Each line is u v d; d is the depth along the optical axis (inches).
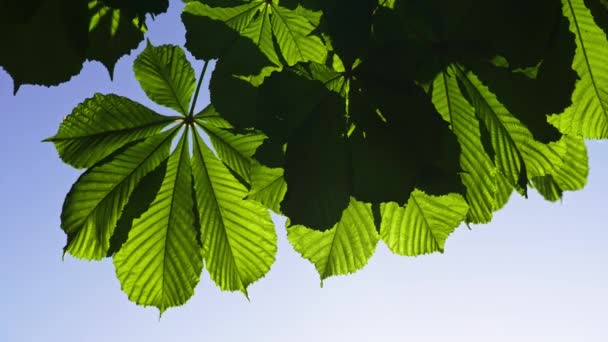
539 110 39.2
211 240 44.6
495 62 39.1
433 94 40.5
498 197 41.8
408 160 38.9
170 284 44.4
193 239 44.6
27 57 38.8
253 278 44.5
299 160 38.9
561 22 38.6
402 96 38.9
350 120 39.0
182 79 44.6
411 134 38.9
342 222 42.4
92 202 43.4
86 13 39.1
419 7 38.6
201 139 45.0
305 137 38.9
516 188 40.9
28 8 38.3
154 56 44.3
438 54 39.0
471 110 40.3
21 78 38.8
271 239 44.5
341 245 42.5
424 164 39.3
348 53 38.8
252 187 40.6
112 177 43.8
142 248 44.4
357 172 38.9
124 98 44.2
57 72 39.1
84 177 43.4
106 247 43.4
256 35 43.0
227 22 43.0
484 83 39.3
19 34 38.6
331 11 38.9
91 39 40.6
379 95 39.0
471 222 41.6
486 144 40.3
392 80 38.9
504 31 38.4
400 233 42.1
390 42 38.8
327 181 38.8
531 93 39.1
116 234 43.4
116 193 43.8
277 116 39.1
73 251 43.1
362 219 42.4
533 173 40.4
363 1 38.8
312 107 39.1
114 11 40.4
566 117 39.9
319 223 38.6
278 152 39.9
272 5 43.1
